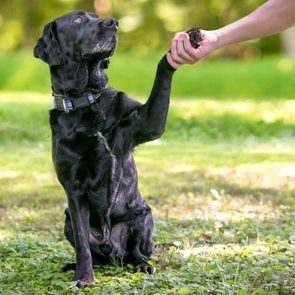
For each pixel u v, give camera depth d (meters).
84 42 7.31
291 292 6.89
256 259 7.96
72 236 7.69
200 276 7.35
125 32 50.19
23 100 28.38
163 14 49.78
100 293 6.94
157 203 11.53
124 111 7.31
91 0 51.25
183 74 34.06
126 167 7.54
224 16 51.38
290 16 6.59
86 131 7.18
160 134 7.27
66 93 7.31
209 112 24.22
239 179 13.44
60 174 7.32
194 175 13.88
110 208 7.45
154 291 6.91
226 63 38.09
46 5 51.50
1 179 13.66
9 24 51.41
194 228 9.79
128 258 7.94
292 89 32.41
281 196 11.95
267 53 55.09
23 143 18.48
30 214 10.88
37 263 7.90
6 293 6.93
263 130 20.75
